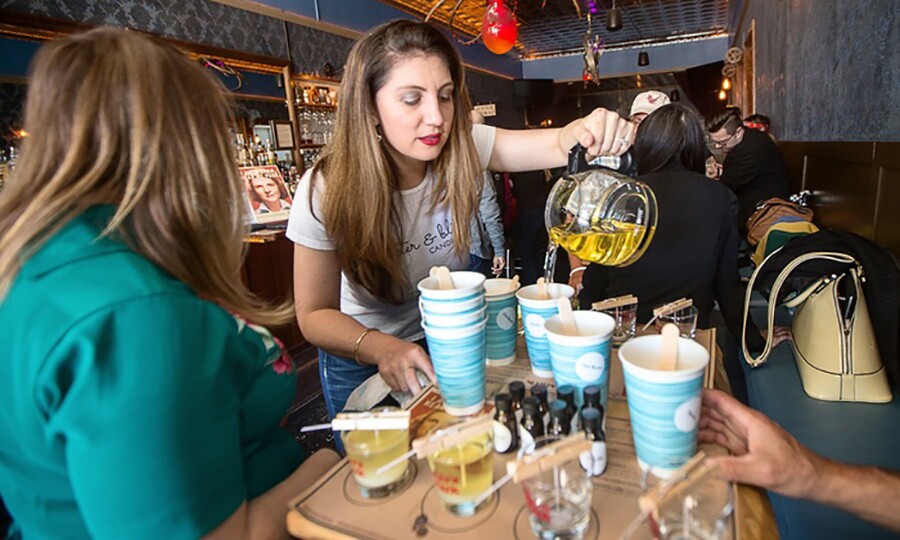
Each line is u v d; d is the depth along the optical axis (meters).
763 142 3.14
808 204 2.77
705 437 0.70
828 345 1.30
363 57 0.97
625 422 0.75
